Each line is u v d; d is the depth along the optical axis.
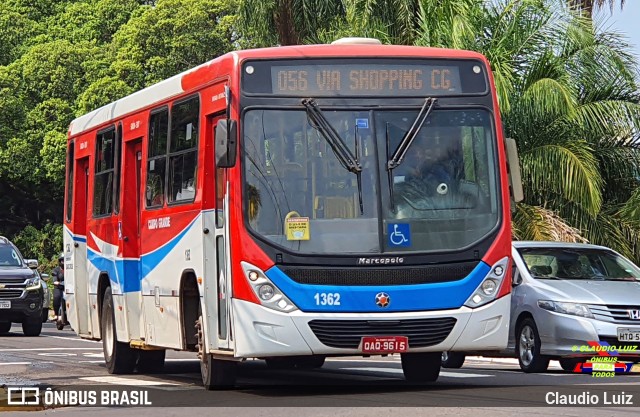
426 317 15.34
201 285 16.81
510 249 15.87
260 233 15.30
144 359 21.45
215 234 16.34
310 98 15.68
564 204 30.44
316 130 15.60
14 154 60.62
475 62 16.28
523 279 21.72
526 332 21.25
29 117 60.59
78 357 25.97
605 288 20.86
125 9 62.91
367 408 13.85
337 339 15.20
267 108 15.59
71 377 20.56
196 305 17.66
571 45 30.62
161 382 19.33
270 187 15.41
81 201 24.19
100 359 25.33
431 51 16.16
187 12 55.97
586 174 29.38
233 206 15.44
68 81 60.41
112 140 21.62
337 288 15.20
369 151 15.61
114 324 21.30
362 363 24.08
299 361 20.20
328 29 35.19
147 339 19.41
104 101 56.12
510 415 12.93
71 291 24.56
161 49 56.44
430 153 15.77
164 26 56.00
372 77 15.86
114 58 59.06
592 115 30.31
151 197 19.16
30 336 35.94
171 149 18.31
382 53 15.96
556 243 22.72
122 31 58.00
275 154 15.49
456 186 15.75
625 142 31.53
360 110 15.73
